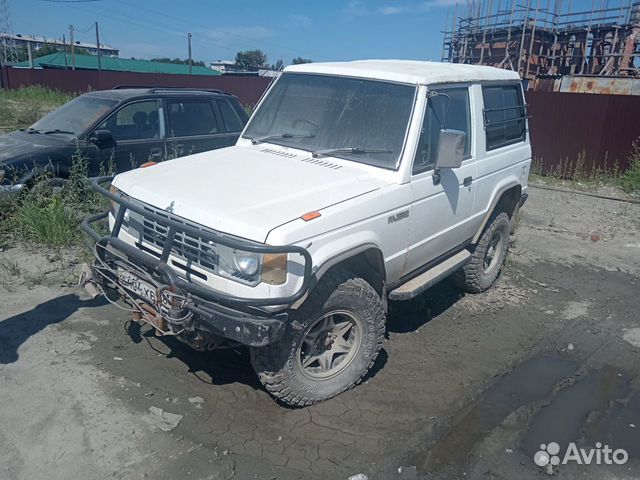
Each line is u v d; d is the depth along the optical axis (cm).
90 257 572
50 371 390
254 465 317
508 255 717
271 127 480
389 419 369
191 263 340
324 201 354
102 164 696
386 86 436
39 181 657
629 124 1210
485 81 523
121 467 308
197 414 357
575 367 455
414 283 446
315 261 331
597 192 1141
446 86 455
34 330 443
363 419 367
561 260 720
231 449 329
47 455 313
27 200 634
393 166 402
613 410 398
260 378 352
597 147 1258
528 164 610
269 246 304
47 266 564
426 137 425
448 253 499
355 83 451
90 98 757
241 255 316
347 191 372
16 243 616
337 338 382
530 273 665
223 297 313
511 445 354
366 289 373
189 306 320
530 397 408
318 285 349
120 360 410
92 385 378
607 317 555
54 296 503
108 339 438
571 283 642
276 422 356
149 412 355
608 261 726
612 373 450
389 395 396
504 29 2630
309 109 463
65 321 460
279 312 321
